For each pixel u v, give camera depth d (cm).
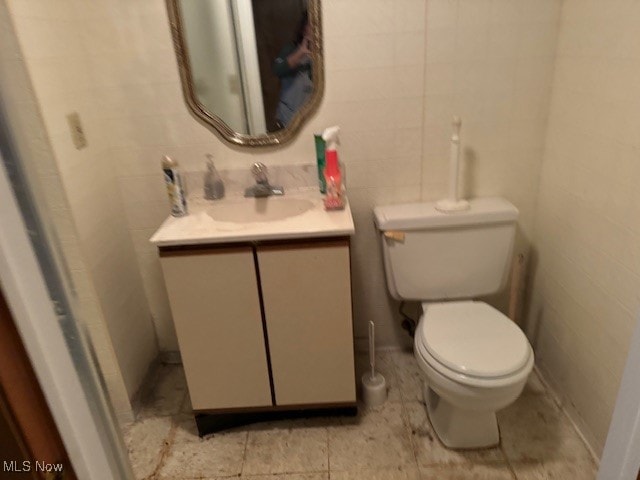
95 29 160
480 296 183
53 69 142
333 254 149
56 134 141
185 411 189
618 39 132
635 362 67
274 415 180
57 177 56
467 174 183
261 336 160
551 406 178
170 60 165
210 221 160
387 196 185
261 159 179
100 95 169
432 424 173
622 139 133
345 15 160
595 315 151
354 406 177
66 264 54
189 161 179
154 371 208
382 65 166
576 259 161
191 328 159
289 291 154
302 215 159
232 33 162
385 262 179
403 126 175
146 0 158
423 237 171
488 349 146
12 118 46
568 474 152
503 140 178
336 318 158
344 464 161
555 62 166
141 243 192
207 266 150
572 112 158
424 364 150
